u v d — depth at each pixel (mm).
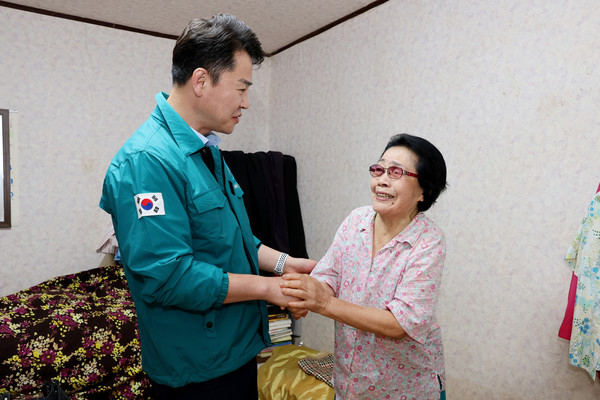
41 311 2221
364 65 2725
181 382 1153
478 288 2055
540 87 1798
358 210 1427
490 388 2000
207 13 2875
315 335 3141
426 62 2303
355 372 1271
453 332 2174
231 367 1206
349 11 2789
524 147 1860
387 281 1244
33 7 2805
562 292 1723
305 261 1506
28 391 1939
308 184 3266
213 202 1139
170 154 1091
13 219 2795
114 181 1072
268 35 3264
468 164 2098
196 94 1119
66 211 2971
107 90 3084
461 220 2137
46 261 2912
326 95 3064
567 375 1713
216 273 1063
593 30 1623
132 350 2197
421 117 2338
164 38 3289
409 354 1252
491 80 1986
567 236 1706
